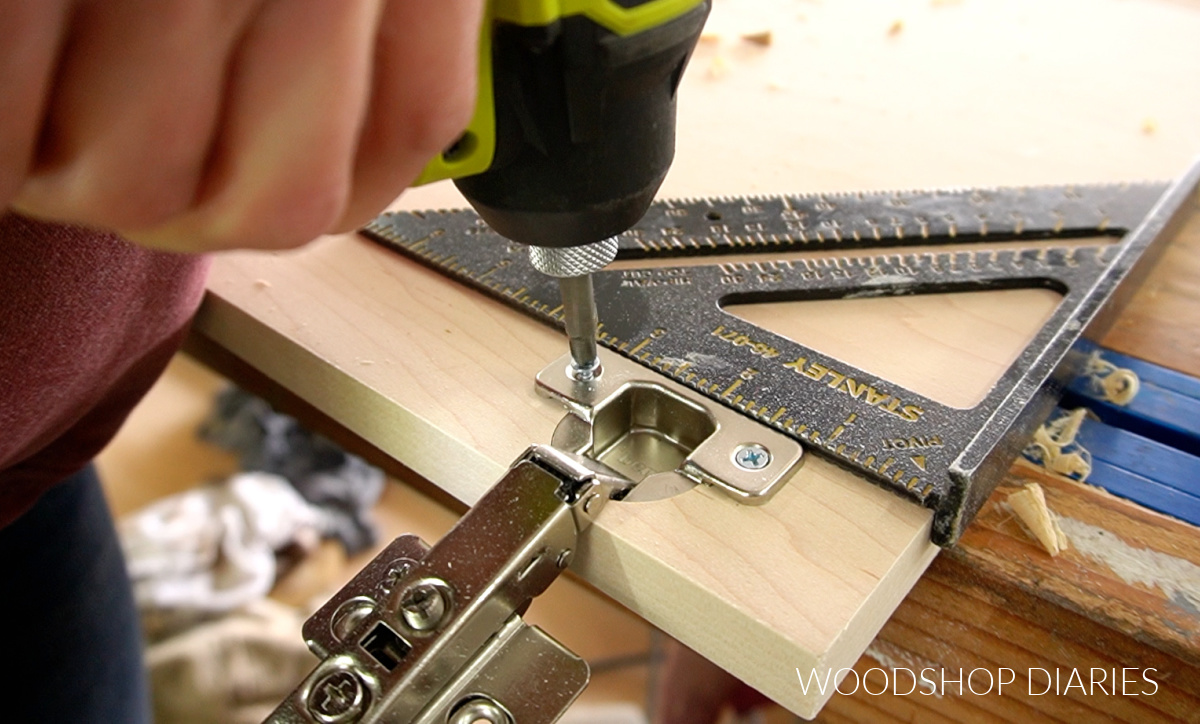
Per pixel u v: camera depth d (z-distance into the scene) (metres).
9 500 0.41
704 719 0.57
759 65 0.52
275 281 0.42
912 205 0.43
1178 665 0.34
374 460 0.44
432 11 0.26
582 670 0.33
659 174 0.32
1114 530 0.36
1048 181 0.45
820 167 0.46
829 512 0.34
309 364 0.39
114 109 0.25
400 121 0.28
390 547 0.34
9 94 0.23
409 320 0.40
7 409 0.35
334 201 0.27
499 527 0.33
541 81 0.30
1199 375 0.40
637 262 0.41
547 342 0.39
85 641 0.47
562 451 0.36
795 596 0.32
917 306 0.40
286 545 0.70
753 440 0.36
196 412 0.79
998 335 0.39
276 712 0.31
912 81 0.51
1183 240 0.44
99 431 0.42
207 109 0.26
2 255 0.33
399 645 0.32
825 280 0.40
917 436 0.35
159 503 0.72
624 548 0.34
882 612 0.34
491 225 0.33
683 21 0.30
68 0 0.23
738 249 0.42
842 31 0.54
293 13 0.25
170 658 0.63
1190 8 0.55
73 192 0.26
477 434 0.36
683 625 0.34
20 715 0.45
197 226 0.27
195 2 0.24
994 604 0.36
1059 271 0.41
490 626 0.33
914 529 0.34
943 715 0.38
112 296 0.36
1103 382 0.39
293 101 0.26
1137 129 0.48
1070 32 0.54
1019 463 0.37
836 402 0.36
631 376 0.37
